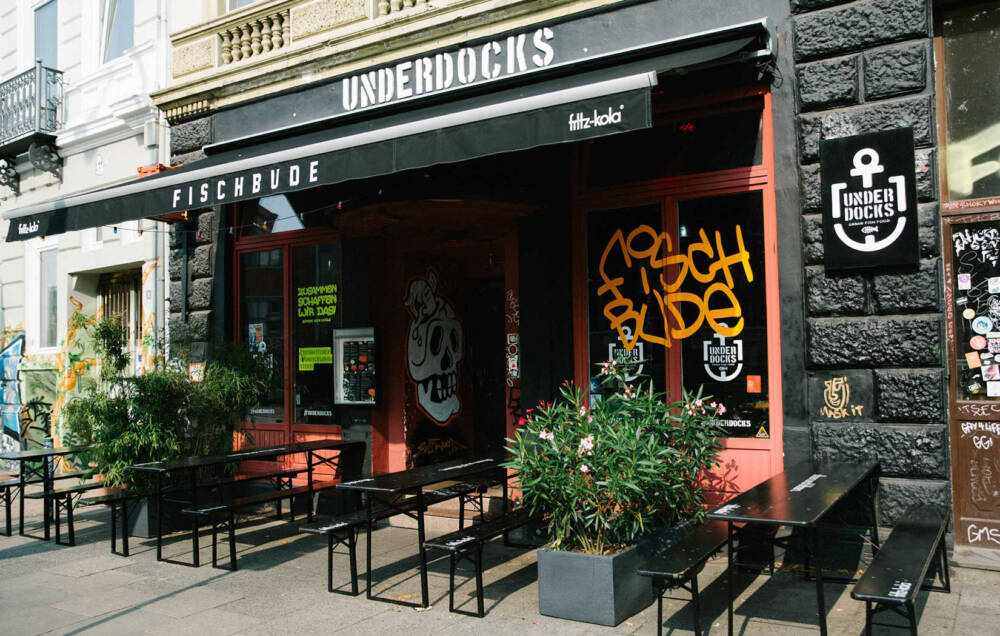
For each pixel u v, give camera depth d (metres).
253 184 6.73
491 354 9.70
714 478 6.32
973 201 5.75
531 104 5.33
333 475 8.91
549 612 5.10
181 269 10.06
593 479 5.08
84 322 10.25
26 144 12.72
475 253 9.12
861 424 5.64
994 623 4.59
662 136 6.77
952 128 5.89
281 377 9.34
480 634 4.82
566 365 7.12
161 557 7.00
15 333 13.66
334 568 6.52
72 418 8.16
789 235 6.02
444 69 7.61
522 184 7.09
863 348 5.65
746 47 5.84
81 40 12.25
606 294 7.01
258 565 6.70
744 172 6.34
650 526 5.37
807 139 5.93
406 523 8.09
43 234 8.23
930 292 5.48
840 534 5.60
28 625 5.29
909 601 3.57
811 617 4.88
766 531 5.77
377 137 6.05
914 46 5.61
